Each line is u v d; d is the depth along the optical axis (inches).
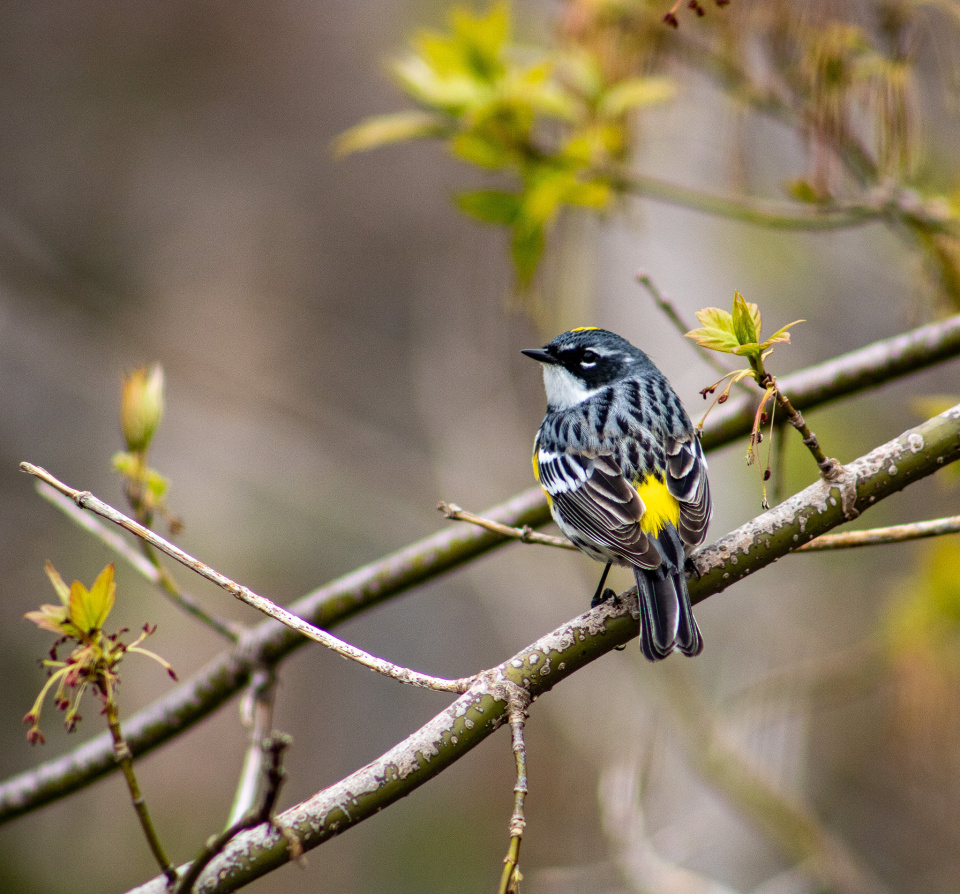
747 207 282.2
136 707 582.6
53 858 575.2
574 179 273.9
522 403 565.0
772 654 526.3
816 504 181.8
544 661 171.5
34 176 657.0
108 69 669.3
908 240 307.7
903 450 179.8
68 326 644.1
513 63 300.5
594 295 546.3
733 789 440.1
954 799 498.9
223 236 666.2
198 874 153.2
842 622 530.6
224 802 604.1
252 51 670.5
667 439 244.7
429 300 642.8
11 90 659.4
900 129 272.5
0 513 609.9
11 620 588.4
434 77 284.8
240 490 637.3
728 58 299.6
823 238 532.1
